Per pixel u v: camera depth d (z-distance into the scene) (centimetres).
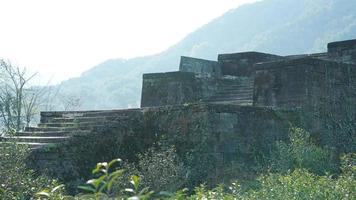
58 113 1485
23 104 2847
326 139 1298
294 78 1309
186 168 1118
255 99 1377
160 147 1186
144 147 1206
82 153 1213
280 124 1238
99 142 1218
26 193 923
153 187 1023
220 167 1134
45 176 1081
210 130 1146
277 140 1221
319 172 1125
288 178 854
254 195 846
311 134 1280
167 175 1040
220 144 1148
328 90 1336
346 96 1368
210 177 1118
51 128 1384
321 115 1309
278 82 1337
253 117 1201
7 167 946
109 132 1224
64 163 1210
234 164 1148
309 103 1291
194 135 1158
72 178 1202
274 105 1336
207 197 828
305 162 1128
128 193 992
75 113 1454
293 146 1148
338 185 834
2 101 2714
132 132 1219
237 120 1179
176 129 1184
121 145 1214
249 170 1146
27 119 2778
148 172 1045
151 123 1216
